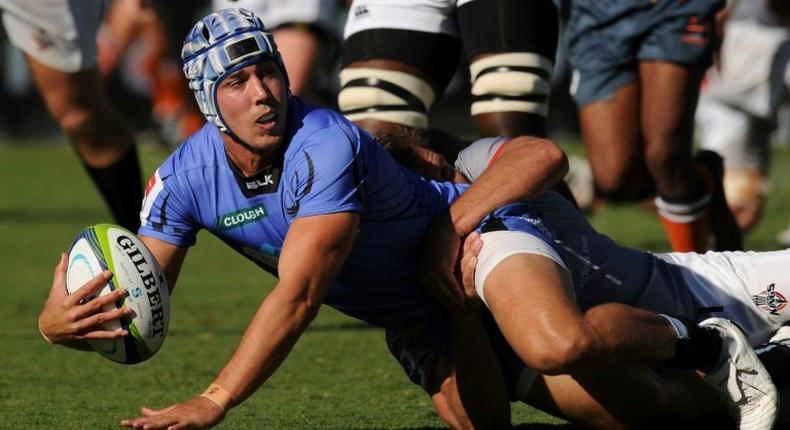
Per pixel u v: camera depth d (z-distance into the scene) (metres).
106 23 52.53
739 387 13.73
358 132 13.50
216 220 13.87
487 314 14.64
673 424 15.04
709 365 13.72
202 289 27.08
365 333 21.98
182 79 50.38
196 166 13.67
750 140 32.25
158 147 56.12
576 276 15.00
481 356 14.23
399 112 18.83
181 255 14.16
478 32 18.77
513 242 13.66
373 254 14.14
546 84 18.89
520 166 14.28
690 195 22.12
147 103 62.19
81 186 47.81
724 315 15.55
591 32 22.25
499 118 18.75
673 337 13.40
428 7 18.88
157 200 13.87
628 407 14.55
